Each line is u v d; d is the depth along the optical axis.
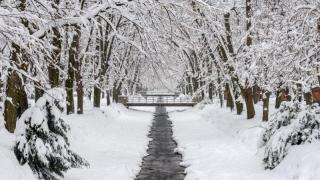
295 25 15.73
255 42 23.89
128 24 26.48
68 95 23.88
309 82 16.11
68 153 10.85
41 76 10.71
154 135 25.69
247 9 24.33
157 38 16.53
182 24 16.44
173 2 15.60
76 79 24.83
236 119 25.67
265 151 13.16
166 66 18.75
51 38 14.32
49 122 10.58
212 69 33.41
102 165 14.15
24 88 11.60
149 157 17.62
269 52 17.11
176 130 27.31
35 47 9.82
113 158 15.73
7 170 9.00
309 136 11.59
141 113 43.81
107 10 15.06
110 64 32.41
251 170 12.88
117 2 14.77
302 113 12.15
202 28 21.03
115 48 33.34
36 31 11.88
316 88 15.94
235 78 24.58
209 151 17.25
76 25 14.05
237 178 12.02
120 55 37.66
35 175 9.91
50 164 10.37
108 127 24.52
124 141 20.66
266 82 20.45
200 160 15.62
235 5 25.41
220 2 25.95
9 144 9.84
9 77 10.51
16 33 8.62
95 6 14.84
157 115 43.50
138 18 15.36
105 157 15.77
